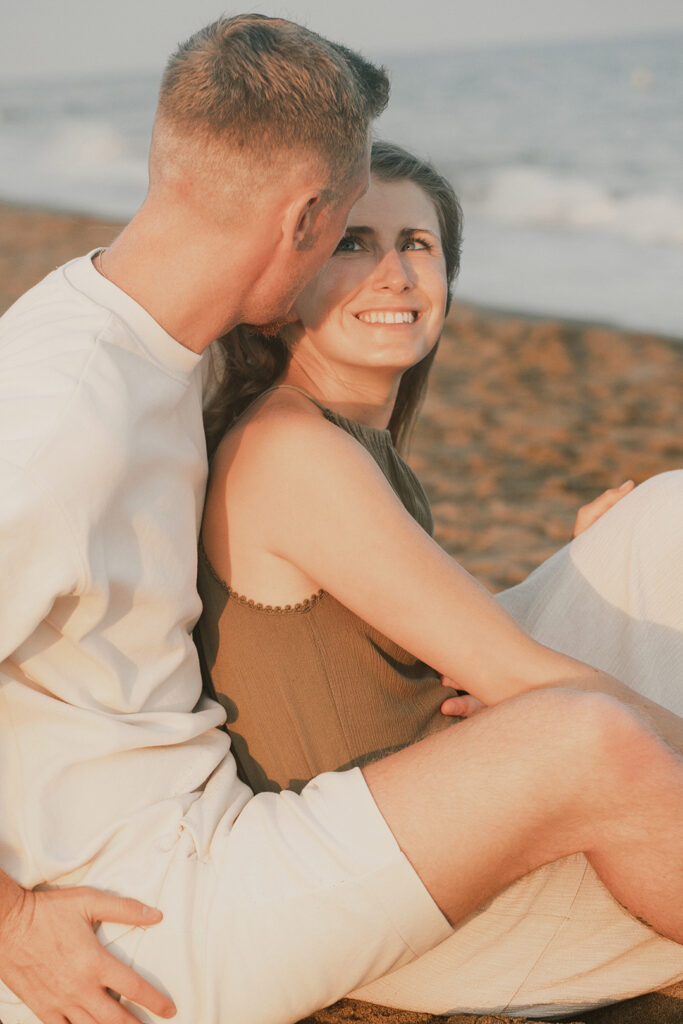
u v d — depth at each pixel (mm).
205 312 1642
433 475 5355
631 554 2078
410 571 1716
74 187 18625
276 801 1671
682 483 2078
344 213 1706
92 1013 1514
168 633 1653
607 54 29375
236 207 1572
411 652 1781
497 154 17500
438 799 1543
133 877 1555
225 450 1843
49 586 1438
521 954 1762
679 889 1542
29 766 1557
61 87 52562
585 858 1730
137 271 1613
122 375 1545
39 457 1425
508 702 1609
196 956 1529
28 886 1550
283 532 1760
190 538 1683
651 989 1833
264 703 1817
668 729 1657
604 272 10422
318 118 1568
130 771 1602
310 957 1533
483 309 9039
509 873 1588
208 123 1548
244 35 1599
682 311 8680
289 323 2000
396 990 1797
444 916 1568
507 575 3975
